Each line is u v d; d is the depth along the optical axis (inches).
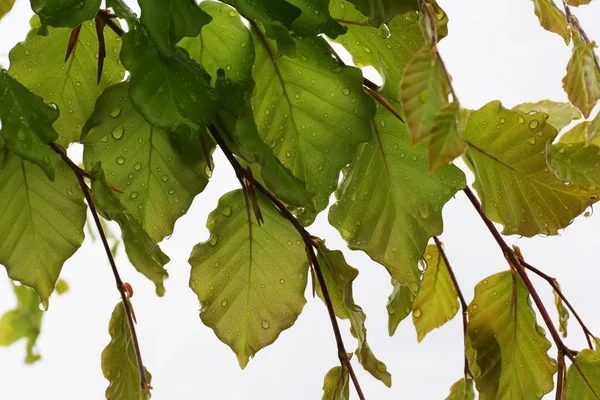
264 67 29.6
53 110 28.2
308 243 30.3
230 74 29.4
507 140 30.4
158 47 27.2
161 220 30.0
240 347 30.9
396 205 30.3
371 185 30.4
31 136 27.7
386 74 30.2
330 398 30.4
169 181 29.9
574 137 33.2
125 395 30.1
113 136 29.7
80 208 29.8
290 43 27.7
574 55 29.1
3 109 27.7
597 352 30.8
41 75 30.5
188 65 28.1
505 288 31.5
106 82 30.8
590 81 28.9
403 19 29.5
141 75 27.5
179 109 27.5
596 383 30.9
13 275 29.8
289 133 29.8
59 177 29.6
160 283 28.0
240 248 30.7
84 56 30.6
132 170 29.8
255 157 28.4
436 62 24.9
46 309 30.0
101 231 29.1
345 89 29.6
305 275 30.8
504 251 31.2
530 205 30.8
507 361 31.5
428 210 30.3
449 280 33.2
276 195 28.5
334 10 29.8
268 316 30.9
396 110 30.3
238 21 29.4
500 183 30.8
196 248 30.5
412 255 30.3
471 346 31.5
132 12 27.7
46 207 29.7
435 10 29.4
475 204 31.0
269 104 29.7
